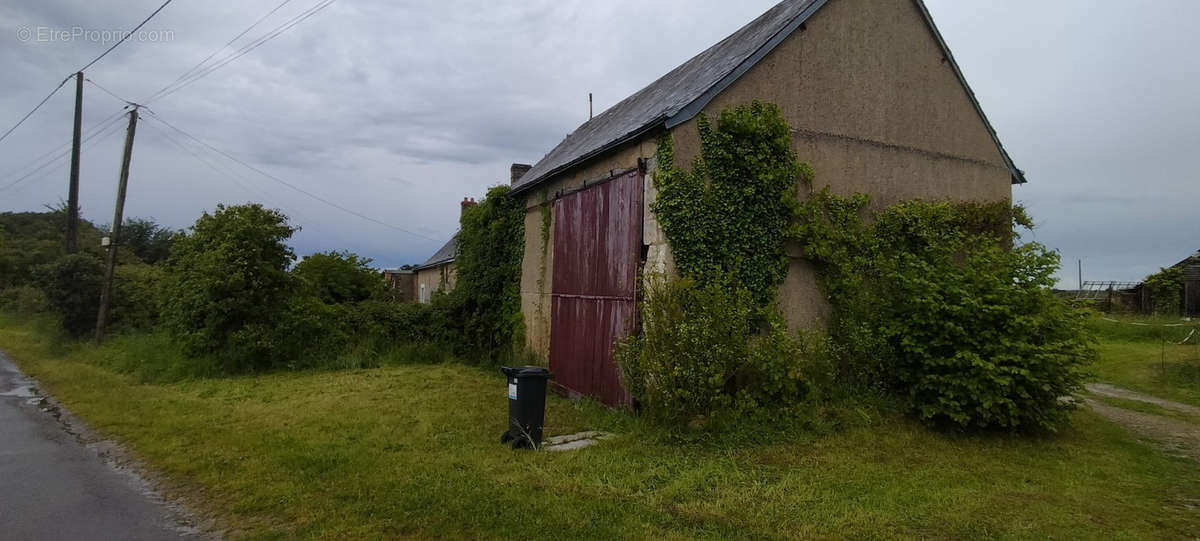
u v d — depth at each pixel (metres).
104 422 7.96
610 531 4.48
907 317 8.30
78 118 20.55
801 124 9.59
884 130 10.43
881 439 7.30
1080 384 7.67
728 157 8.70
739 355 7.51
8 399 10.09
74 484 5.59
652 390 7.47
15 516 4.77
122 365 13.73
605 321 9.46
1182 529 4.80
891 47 10.56
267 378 12.48
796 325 9.28
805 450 6.85
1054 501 5.40
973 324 7.61
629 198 9.02
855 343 8.70
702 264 8.42
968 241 10.24
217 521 4.70
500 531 4.45
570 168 11.36
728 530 4.58
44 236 45.16
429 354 15.43
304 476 5.68
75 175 20.47
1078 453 6.98
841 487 5.62
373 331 15.62
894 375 8.41
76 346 17.02
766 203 9.02
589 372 9.91
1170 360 12.90
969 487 5.72
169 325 13.72
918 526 4.76
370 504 4.95
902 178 10.57
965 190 11.33
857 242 9.59
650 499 5.20
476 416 8.42
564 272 11.33
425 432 7.47
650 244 8.55
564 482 5.58
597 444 6.96
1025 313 7.55
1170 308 22.86
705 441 6.98
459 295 16.52
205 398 10.08
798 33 9.60
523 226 14.14
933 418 8.02
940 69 11.13
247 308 13.41
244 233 13.70
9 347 17.75
